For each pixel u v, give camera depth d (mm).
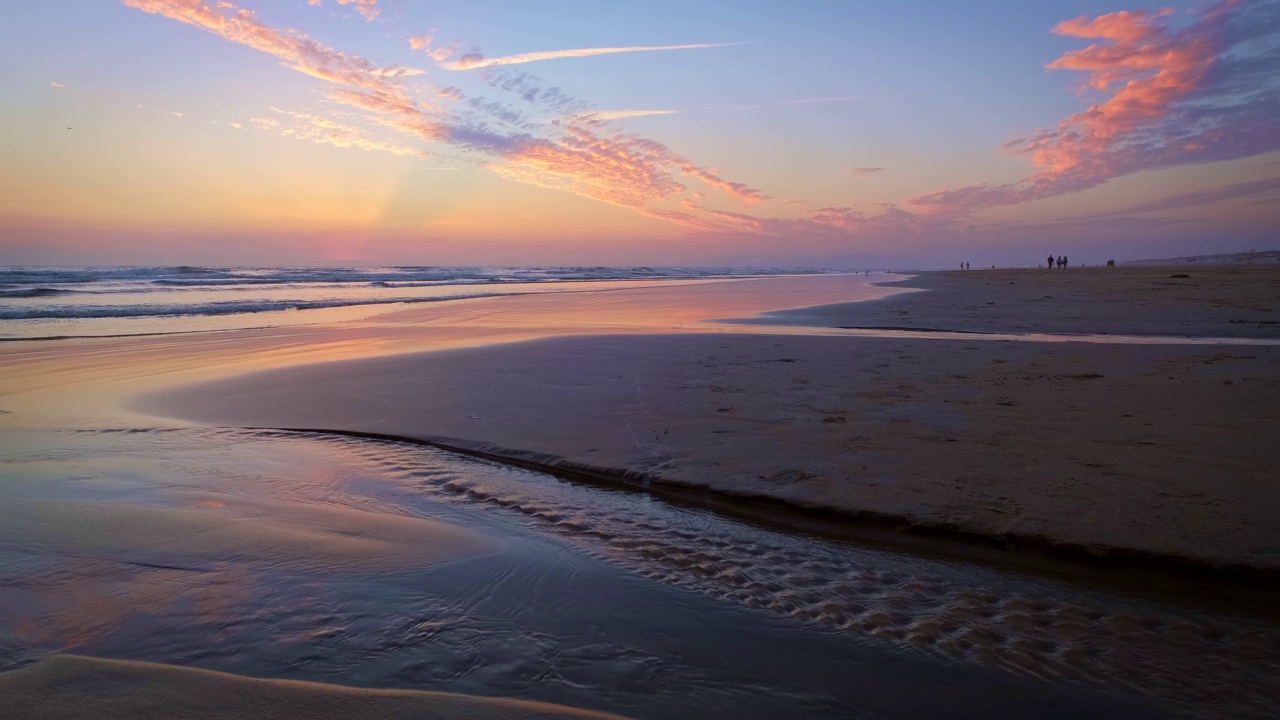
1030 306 17203
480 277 43250
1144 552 3229
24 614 2564
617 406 6336
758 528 3801
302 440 5484
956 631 2727
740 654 2527
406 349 10180
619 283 38531
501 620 2707
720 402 6367
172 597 2748
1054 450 4691
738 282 40938
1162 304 16719
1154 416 5473
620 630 2670
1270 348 8969
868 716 2188
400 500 4168
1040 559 3316
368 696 2096
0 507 3732
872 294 25125
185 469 4648
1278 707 2242
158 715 1938
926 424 5441
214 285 28281
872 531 3703
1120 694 2320
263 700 2037
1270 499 3727
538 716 2035
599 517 3951
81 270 33594
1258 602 2908
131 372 8438
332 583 2947
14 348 10562
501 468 4852
